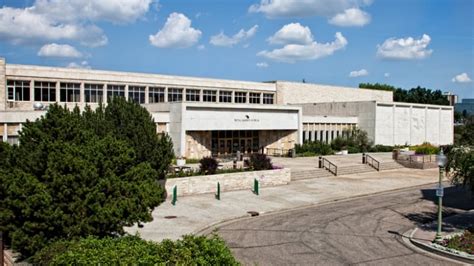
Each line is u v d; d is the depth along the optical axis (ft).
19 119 108.99
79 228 42.65
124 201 45.01
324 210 84.64
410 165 153.17
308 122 179.63
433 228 70.74
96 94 163.84
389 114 200.44
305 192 102.53
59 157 43.78
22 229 42.78
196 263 32.42
